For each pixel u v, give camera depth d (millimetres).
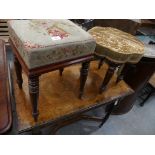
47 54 551
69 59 636
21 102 785
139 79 1184
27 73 558
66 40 595
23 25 633
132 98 1309
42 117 734
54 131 1021
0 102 723
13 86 860
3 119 667
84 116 1129
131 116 1458
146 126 1396
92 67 1114
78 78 981
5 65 924
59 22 720
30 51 508
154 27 1859
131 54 732
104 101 882
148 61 1059
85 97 875
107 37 832
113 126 1346
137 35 1628
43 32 608
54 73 986
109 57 743
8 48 1355
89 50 672
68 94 867
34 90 596
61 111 776
